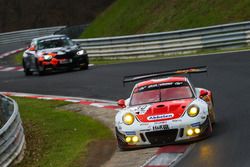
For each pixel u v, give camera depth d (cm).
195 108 3569
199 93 3922
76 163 3578
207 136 3600
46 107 5900
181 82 3950
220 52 8494
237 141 3394
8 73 10194
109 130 4488
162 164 3131
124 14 13675
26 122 5291
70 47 8856
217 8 11150
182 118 3506
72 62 8694
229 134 3631
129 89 6366
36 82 8025
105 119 4944
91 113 5303
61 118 5253
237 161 2934
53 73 9038
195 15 11394
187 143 3528
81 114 5319
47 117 5375
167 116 3541
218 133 3716
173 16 11969
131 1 14012
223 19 10688
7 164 3584
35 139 4575
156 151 3450
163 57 9200
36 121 5272
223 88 5681
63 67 8662
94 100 5997
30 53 9044
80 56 8756
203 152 3247
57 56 8644
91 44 10806
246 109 4488
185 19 11488
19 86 7862
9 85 8119
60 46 8906
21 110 5900
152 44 9781
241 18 10431
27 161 3888
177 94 3825
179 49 9450
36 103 6219
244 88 5481
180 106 3609
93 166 3462
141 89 3978
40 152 4125
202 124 3528
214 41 9081
